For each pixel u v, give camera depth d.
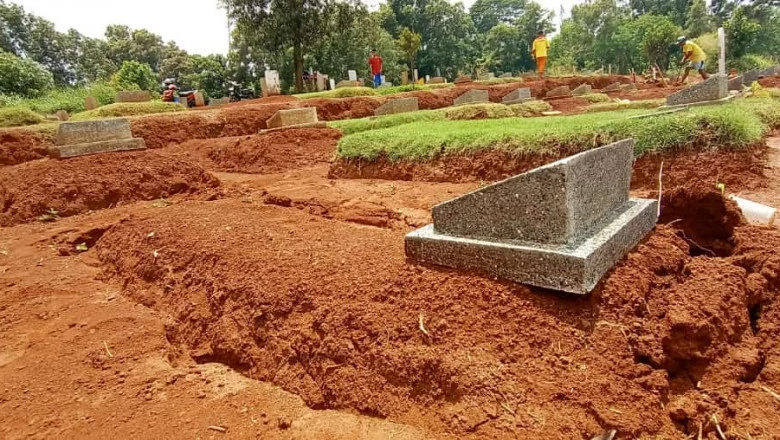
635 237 2.62
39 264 4.44
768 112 8.34
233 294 2.96
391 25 55.53
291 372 2.41
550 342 2.07
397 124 11.98
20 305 3.47
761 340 2.26
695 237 3.11
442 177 6.83
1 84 22.38
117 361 2.62
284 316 2.65
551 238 2.24
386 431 1.92
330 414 2.11
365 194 6.31
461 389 1.93
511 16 79.62
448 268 2.60
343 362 2.27
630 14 61.19
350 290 2.64
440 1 57.50
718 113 5.72
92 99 17.42
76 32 52.09
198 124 14.21
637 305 2.19
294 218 4.62
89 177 7.09
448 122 9.88
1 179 7.86
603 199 2.61
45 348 2.79
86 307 3.41
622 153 2.82
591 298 2.15
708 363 2.04
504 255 2.33
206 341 2.90
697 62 18.70
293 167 9.49
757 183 5.01
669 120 5.75
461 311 2.29
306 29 28.73
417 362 2.08
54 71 50.16
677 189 3.16
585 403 1.79
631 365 1.95
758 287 2.43
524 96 16.69
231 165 10.35
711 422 1.73
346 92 19.94
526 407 1.81
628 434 1.67
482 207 2.47
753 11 51.31
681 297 2.27
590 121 7.01
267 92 24.66
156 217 4.79
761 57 43.94
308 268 3.01
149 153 8.17
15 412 2.19
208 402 2.24
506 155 6.42
